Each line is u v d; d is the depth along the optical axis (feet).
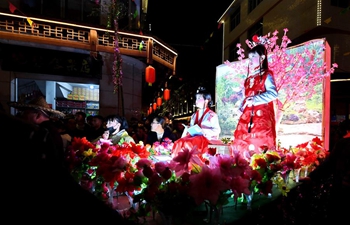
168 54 34.30
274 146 10.93
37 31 25.18
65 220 2.34
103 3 31.99
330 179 11.49
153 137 19.30
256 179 6.86
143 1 40.22
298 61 17.17
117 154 8.94
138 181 6.60
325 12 28.02
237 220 6.62
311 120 16.08
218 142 12.51
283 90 17.85
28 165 2.42
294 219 8.96
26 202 2.29
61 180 2.55
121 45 28.81
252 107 12.12
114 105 31.83
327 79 15.97
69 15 31.48
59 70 28.50
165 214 5.76
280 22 34.88
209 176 5.68
